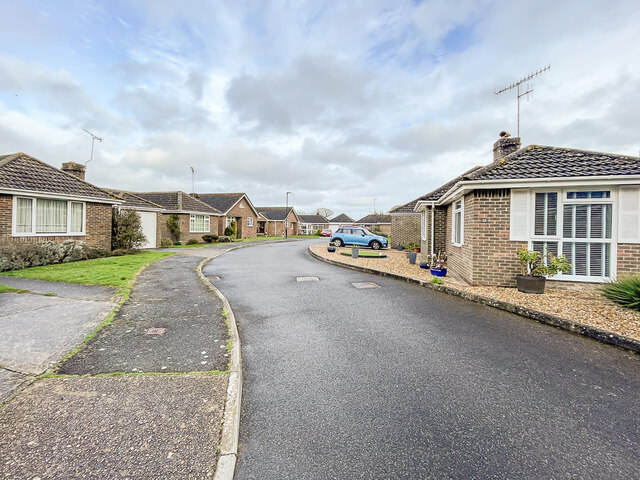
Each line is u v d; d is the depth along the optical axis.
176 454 2.21
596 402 3.07
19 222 11.45
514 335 4.90
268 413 2.85
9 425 2.47
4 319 5.11
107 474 2.01
